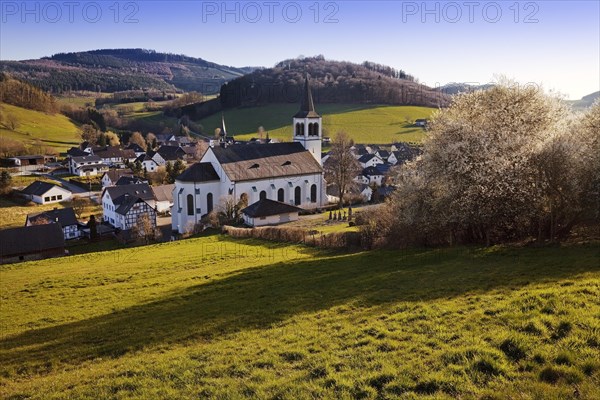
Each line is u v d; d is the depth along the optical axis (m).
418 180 34.00
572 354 11.72
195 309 25.98
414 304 19.11
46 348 22.66
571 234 29.80
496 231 31.98
